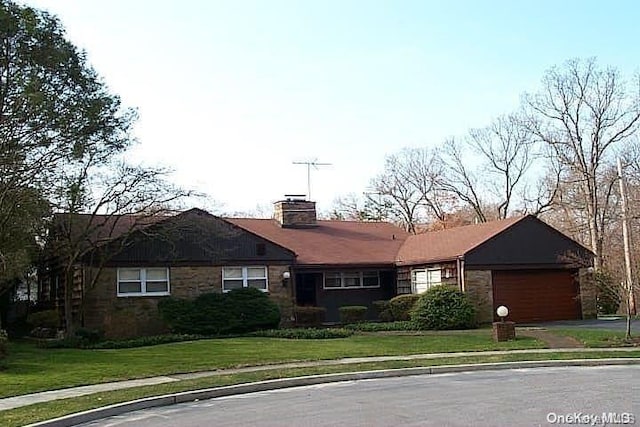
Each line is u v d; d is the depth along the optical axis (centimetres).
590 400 1209
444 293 2841
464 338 2412
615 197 4666
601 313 3616
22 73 2245
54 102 2266
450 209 5962
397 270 3459
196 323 2725
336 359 1964
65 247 2544
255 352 2098
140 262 2777
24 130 2259
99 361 1916
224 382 1555
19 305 3266
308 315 3012
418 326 2811
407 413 1140
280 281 3078
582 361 1888
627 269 2566
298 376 1641
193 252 2902
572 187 5081
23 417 1173
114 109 2519
